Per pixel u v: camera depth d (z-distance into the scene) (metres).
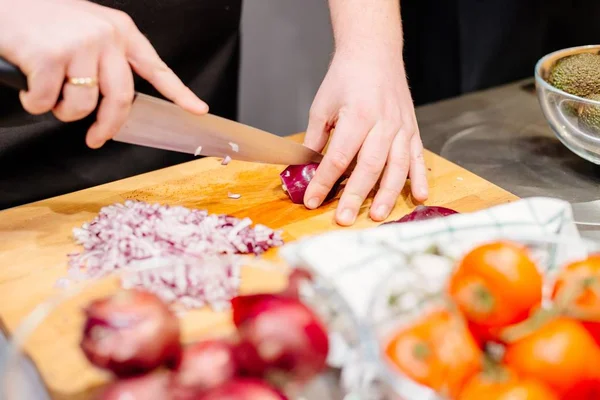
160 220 0.79
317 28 1.64
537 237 0.59
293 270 0.57
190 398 0.45
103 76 0.68
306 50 1.66
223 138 0.83
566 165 1.03
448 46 1.57
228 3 1.18
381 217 0.87
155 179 0.96
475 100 1.25
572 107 0.95
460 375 0.47
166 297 0.57
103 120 0.71
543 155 1.06
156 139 0.79
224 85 1.28
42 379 0.55
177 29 1.14
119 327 0.47
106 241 0.78
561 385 0.47
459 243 0.59
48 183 1.06
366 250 0.59
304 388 0.49
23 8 0.65
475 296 0.50
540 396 0.46
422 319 0.50
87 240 0.80
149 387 0.45
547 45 1.51
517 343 0.49
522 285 0.49
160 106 0.76
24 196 1.04
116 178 1.12
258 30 1.57
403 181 0.90
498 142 1.10
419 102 1.66
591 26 1.39
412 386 0.47
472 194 0.93
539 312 0.50
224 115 1.32
